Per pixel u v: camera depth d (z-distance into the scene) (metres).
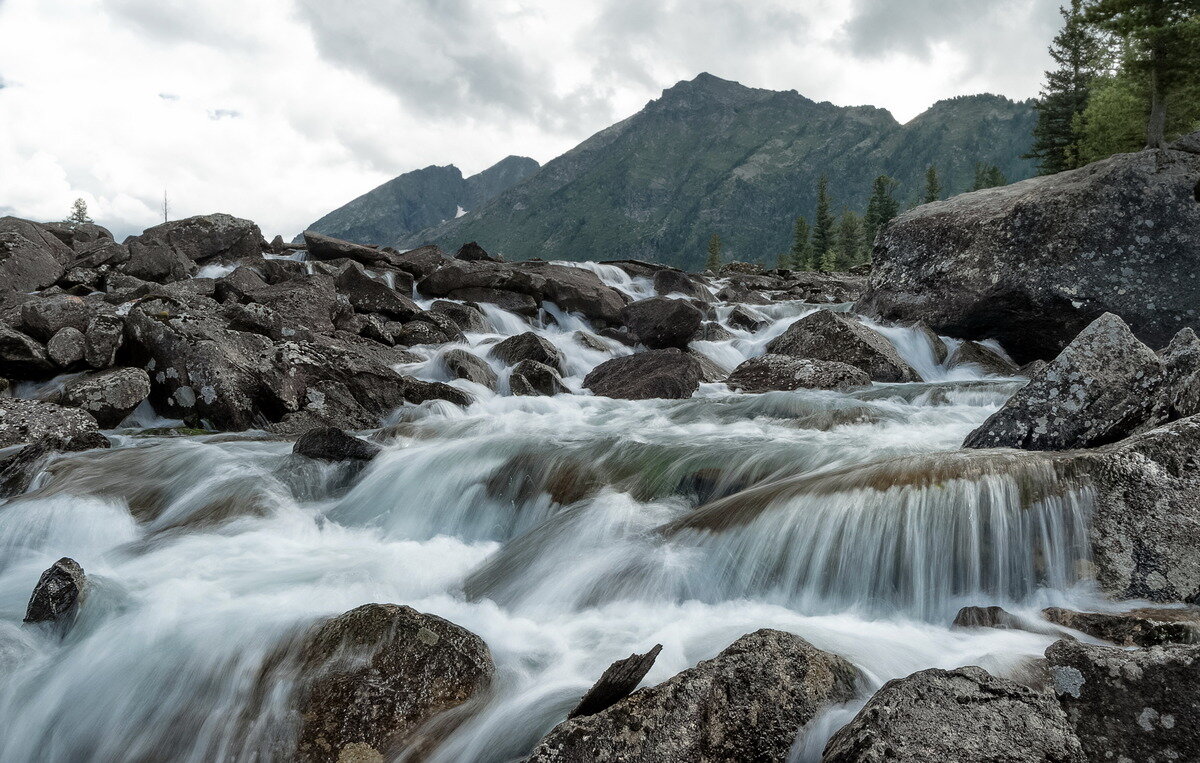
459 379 13.07
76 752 4.26
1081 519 5.07
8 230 17.52
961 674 3.34
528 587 5.79
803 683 3.71
